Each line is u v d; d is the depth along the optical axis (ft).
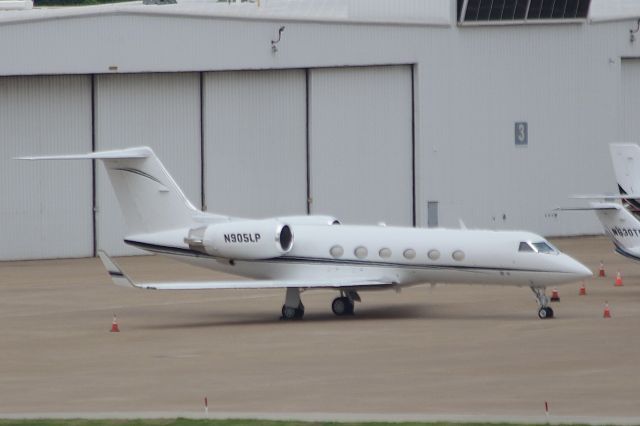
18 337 472.85
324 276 513.04
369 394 352.49
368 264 509.35
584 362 397.60
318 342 447.83
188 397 352.90
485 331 466.70
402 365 398.01
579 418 312.91
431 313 522.47
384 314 522.88
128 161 528.22
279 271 519.19
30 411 338.13
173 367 402.31
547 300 502.79
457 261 498.69
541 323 485.97
